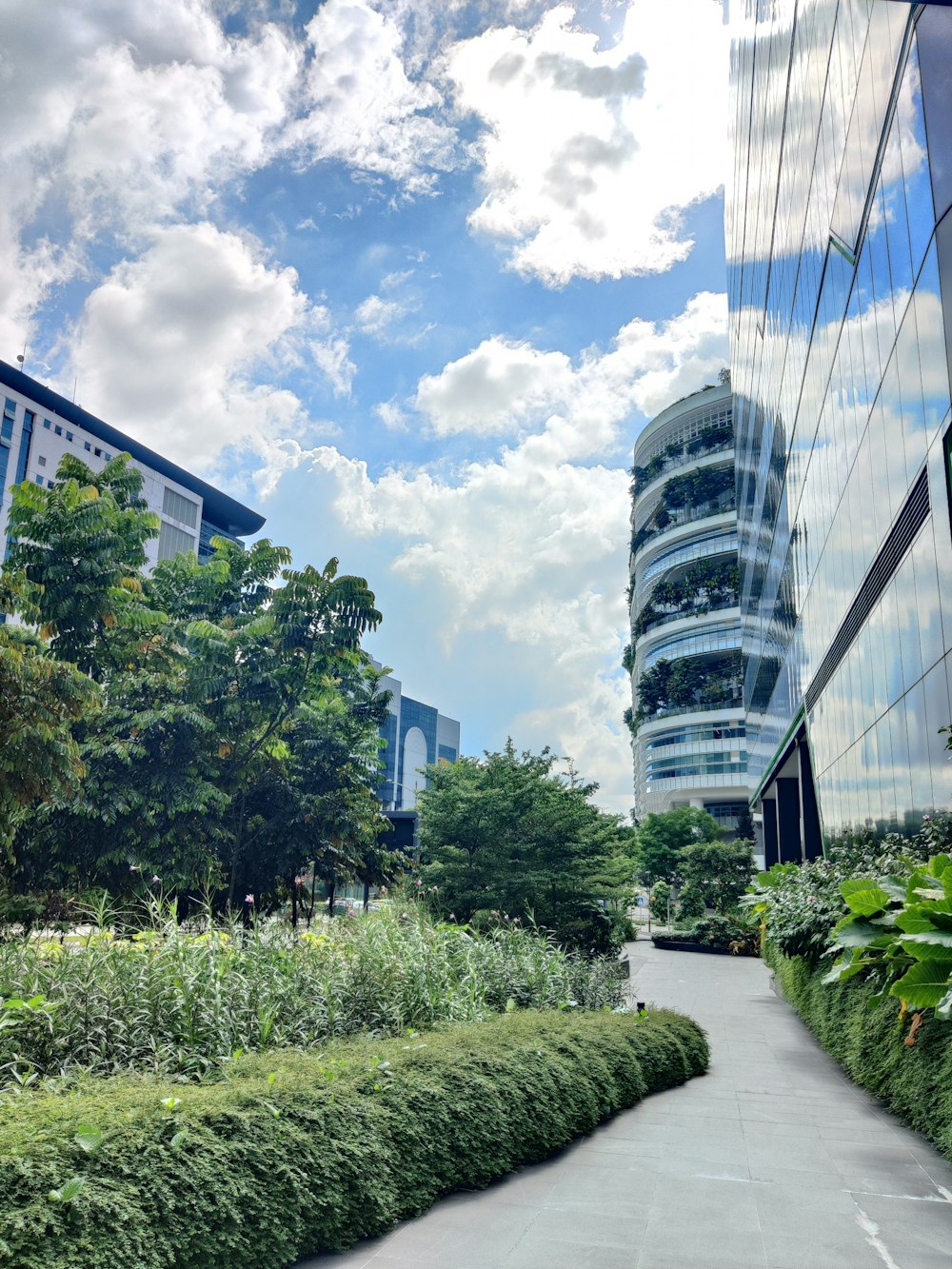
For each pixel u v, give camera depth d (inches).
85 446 3218.5
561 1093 288.0
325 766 994.1
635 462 3794.3
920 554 491.5
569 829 814.5
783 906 573.3
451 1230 209.5
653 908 2177.7
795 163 904.3
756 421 1422.2
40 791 633.0
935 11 415.5
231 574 1065.5
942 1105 273.9
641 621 3440.0
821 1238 206.4
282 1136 189.9
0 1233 133.8
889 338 529.0
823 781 914.7
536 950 475.5
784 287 1018.7
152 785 767.7
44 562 862.5
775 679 1359.5
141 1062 241.1
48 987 258.4
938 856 315.6
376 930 388.2
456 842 828.0
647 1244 201.3
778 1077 410.9
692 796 3097.9
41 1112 167.3
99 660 895.1
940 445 432.5
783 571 1174.3
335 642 882.8
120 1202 149.2
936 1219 219.6
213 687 842.2
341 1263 188.4
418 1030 325.1
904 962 320.8
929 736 483.8
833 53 685.9
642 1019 415.2
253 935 329.4
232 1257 167.2
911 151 463.5
